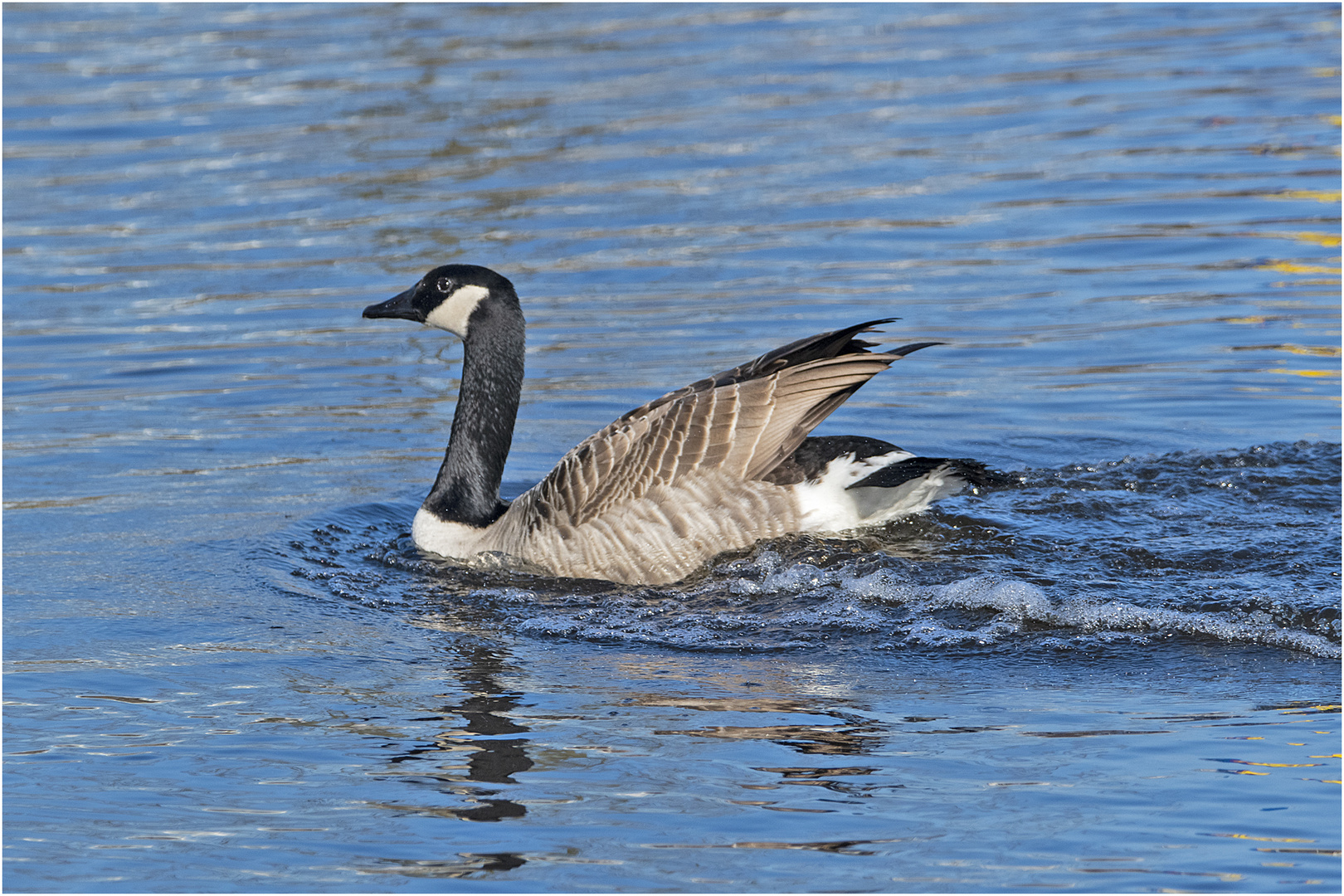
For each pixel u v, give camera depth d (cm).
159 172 2686
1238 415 1592
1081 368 1748
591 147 2731
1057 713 914
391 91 3153
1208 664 991
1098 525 1276
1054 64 3228
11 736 911
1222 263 2067
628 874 731
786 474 1222
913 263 2117
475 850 760
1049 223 2256
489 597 1177
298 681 998
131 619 1130
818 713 924
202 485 1478
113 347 1927
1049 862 731
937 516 1298
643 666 1017
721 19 3809
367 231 2338
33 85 3275
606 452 1220
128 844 773
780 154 2650
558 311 1967
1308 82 2956
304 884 730
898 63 3284
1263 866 721
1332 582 1125
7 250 2320
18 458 1552
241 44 3644
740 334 1861
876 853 743
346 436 1633
